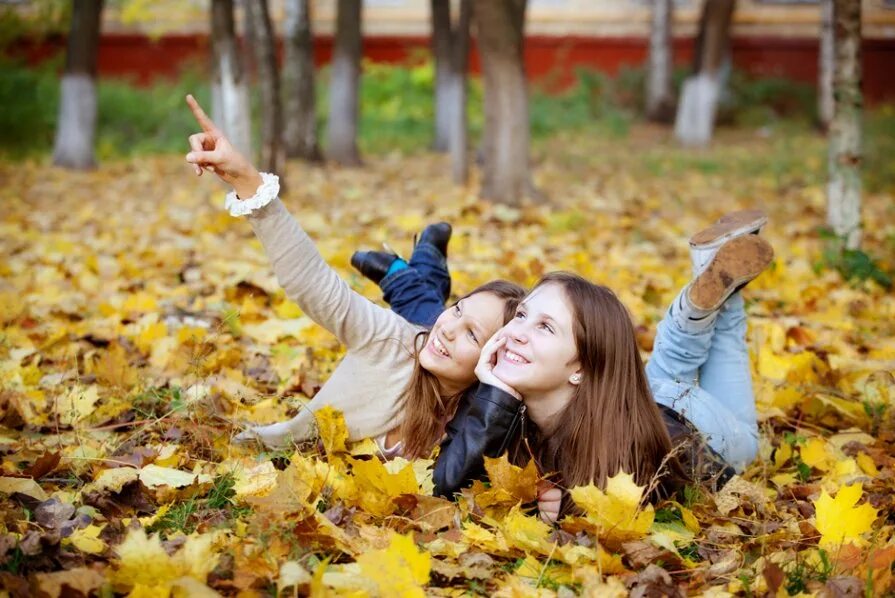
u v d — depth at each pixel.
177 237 7.78
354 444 3.36
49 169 13.11
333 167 13.80
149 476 3.03
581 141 18.20
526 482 2.89
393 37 21.91
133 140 16.58
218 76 10.47
